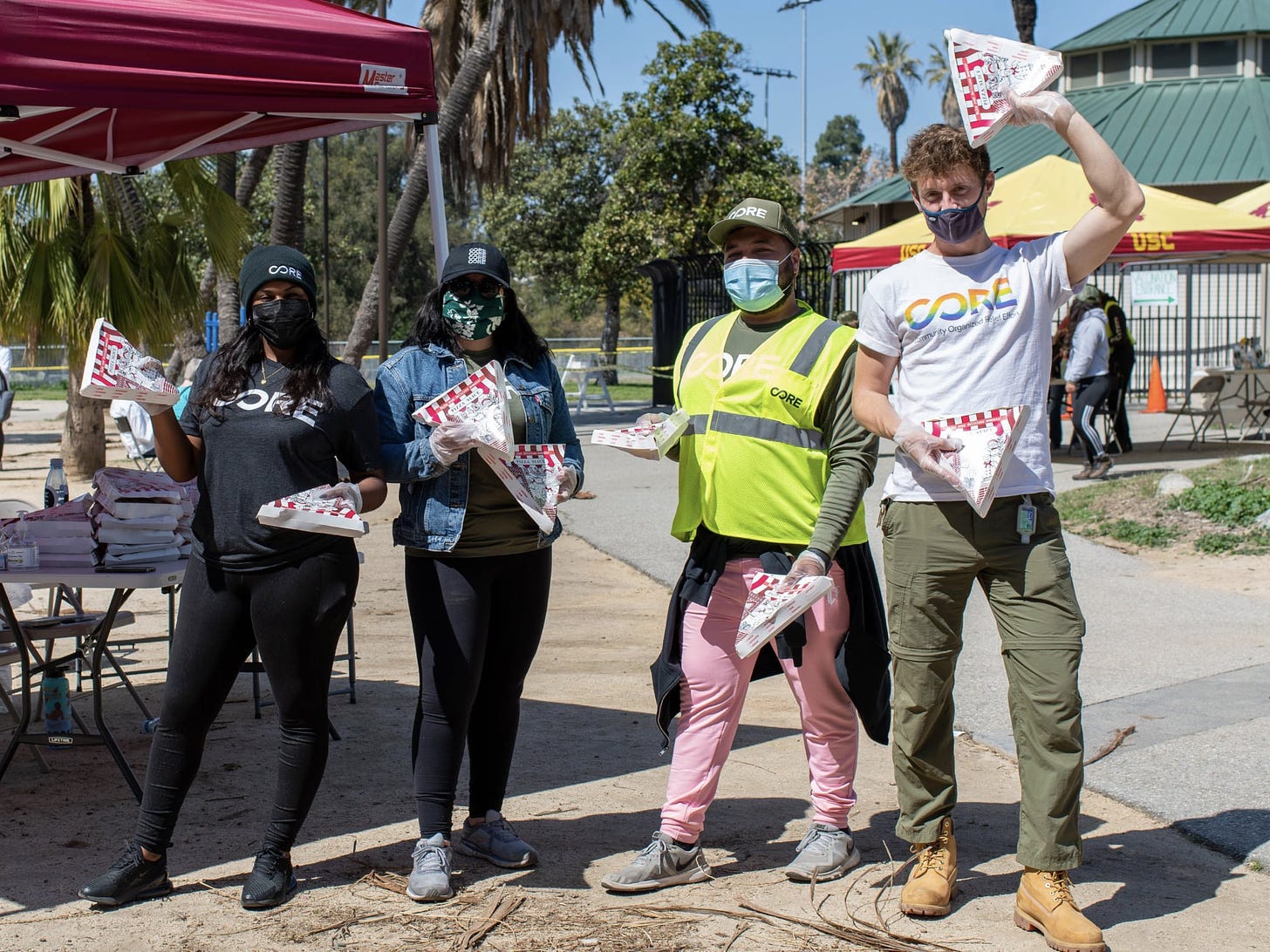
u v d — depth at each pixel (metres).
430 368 3.86
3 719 5.55
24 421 25.55
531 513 3.62
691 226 32.12
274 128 5.67
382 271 19.89
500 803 4.05
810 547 3.51
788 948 3.32
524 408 3.89
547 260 40.53
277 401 3.58
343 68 4.50
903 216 27.14
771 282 3.66
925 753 3.54
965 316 3.37
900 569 3.49
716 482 3.72
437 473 3.66
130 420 13.06
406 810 4.45
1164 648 6.41
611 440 3.75
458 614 3.73
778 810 4.41
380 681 6.29
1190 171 24.20
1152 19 27.11
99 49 3.90
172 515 4.56
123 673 5.43
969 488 3.16
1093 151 3.21
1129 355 14.21
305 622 3.57
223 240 11.16
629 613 7.74
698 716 3.80
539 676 6.28
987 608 7.52
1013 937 3.36
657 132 32.62
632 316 67.44
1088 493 10.58
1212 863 3.86
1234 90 26.03
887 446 15.48
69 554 4.58
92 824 4.33
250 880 3.64
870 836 4.16
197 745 3.68
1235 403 15.04
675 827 3.76
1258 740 4.90
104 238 11.20
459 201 25.08
